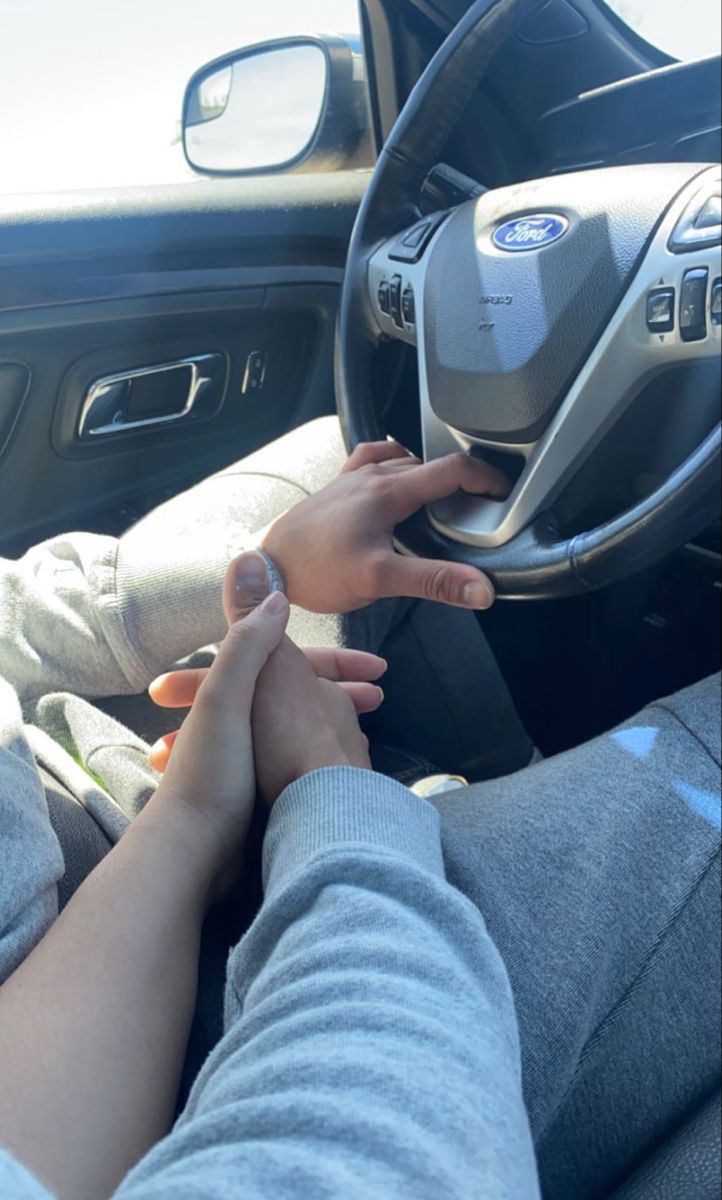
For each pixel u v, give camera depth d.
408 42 1.06
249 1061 0.36
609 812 0.61
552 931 0.54
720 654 1.04
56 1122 0.41
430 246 0.81
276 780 0.58
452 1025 0.37
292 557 0.73
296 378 1.29
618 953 0.56
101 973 0.46
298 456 0.99
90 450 1.12
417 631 0.96
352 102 1.21
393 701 0.97
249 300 1.17
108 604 0.73
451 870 0.56
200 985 0.53
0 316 0.98
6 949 0.46
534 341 0.71
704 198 0.65
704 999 0.59
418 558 0.70
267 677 0.59
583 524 0.75
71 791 0.61
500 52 0.98
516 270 0.73
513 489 0.72
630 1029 0.56
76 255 1.02
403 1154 0.30
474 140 1.06
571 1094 0.55
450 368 0.76
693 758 0.66
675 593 1.03
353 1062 0.34
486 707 1.02
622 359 0.67
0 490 1.07
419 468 0.73
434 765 1.00
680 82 0.95
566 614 1.10
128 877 0.50
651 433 0.71
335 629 0.87
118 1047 0.44
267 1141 0.30
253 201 1.15
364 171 1.29
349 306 0.88
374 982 0.38
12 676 0.75
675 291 0.64
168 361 1.14
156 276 1.08
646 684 1.10
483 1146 0.32
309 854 0.47
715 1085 0.59
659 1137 0.58
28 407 1.04
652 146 1.03
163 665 0.76
